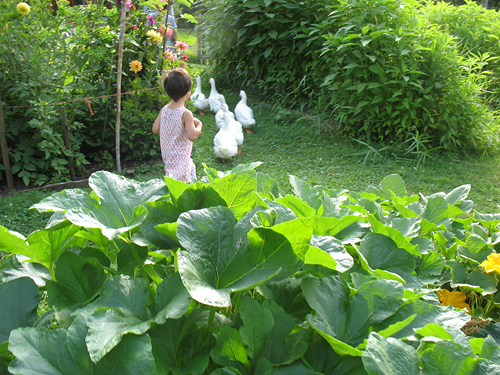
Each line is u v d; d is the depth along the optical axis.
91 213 0.98
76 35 4.42
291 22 6.59
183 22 12.80
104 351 0.67
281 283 1.01
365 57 5.10
